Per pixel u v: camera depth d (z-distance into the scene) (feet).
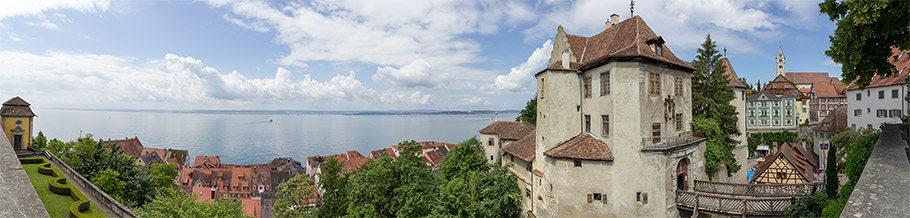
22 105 140.77
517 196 113.29
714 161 108.88
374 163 134.51
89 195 76.79
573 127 104.12
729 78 139.64
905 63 146.10
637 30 96.32
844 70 56.24
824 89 335.67
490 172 119.65
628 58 88.94
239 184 342.03
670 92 98.07
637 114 87.86
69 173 95.66
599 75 96.53
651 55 90.48
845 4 53.83
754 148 250.16
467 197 115.85
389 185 121.29
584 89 103.40
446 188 122.11
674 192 92.48
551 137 101.76
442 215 111.65
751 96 299.17
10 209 56.08
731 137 135.74
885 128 56.65
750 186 91.76
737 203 82.12
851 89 180.24
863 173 47.65
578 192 91.86
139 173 135.44
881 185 44.19
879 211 40.96
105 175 112.47
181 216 98.63
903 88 143.74
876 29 49.67
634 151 87.97
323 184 131.85
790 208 77.05
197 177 334.85
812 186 86.79
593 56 108.17
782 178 141.90
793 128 261.44
